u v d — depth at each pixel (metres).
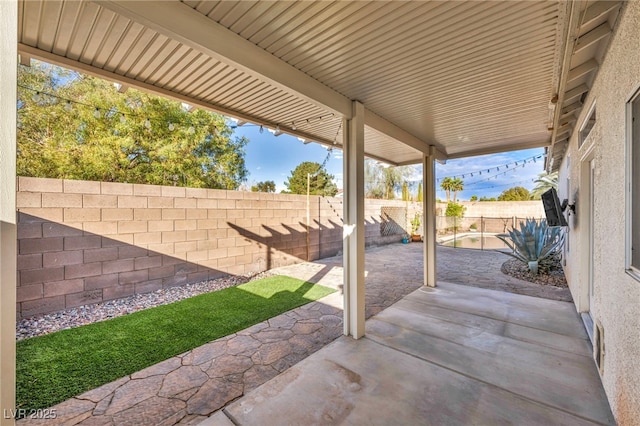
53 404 1.95
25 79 6.12
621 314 1.68
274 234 6.43
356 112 2.99
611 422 1.79
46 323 3.25
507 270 6.27
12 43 1.13
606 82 1.98
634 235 1.57
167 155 7.92
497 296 4.44
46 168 6.21
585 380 2.22
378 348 2.76
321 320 3.45
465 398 2.03
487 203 15.44
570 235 4.59
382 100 3.01
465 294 4.56
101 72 2.40
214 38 1.82
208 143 9.43
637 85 1.43
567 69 1.99
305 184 17.28
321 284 5.08
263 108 3.32
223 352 2.67
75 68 2.28
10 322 1.14
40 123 6.27
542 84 2.65
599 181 2.20
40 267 3.44
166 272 4.64
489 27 1.86
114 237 4.06
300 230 7.10
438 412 1.89
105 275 3.97
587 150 2.99
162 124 7.88
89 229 3.83
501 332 3.12
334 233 8.13
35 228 3.41
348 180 3.05
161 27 1.59
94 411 1.89
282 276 5.70
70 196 3.67
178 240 4.79
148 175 7.70
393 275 5.94
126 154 7.38
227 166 10.12
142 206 4.36
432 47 2.09
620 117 1.69
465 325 3.32
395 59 2.24
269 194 6.33
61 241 3.60
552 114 3.08
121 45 2.08
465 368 2.41
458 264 7.08
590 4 1.66
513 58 2.22
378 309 3.90
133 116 7.34
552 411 1.90
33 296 3.39
